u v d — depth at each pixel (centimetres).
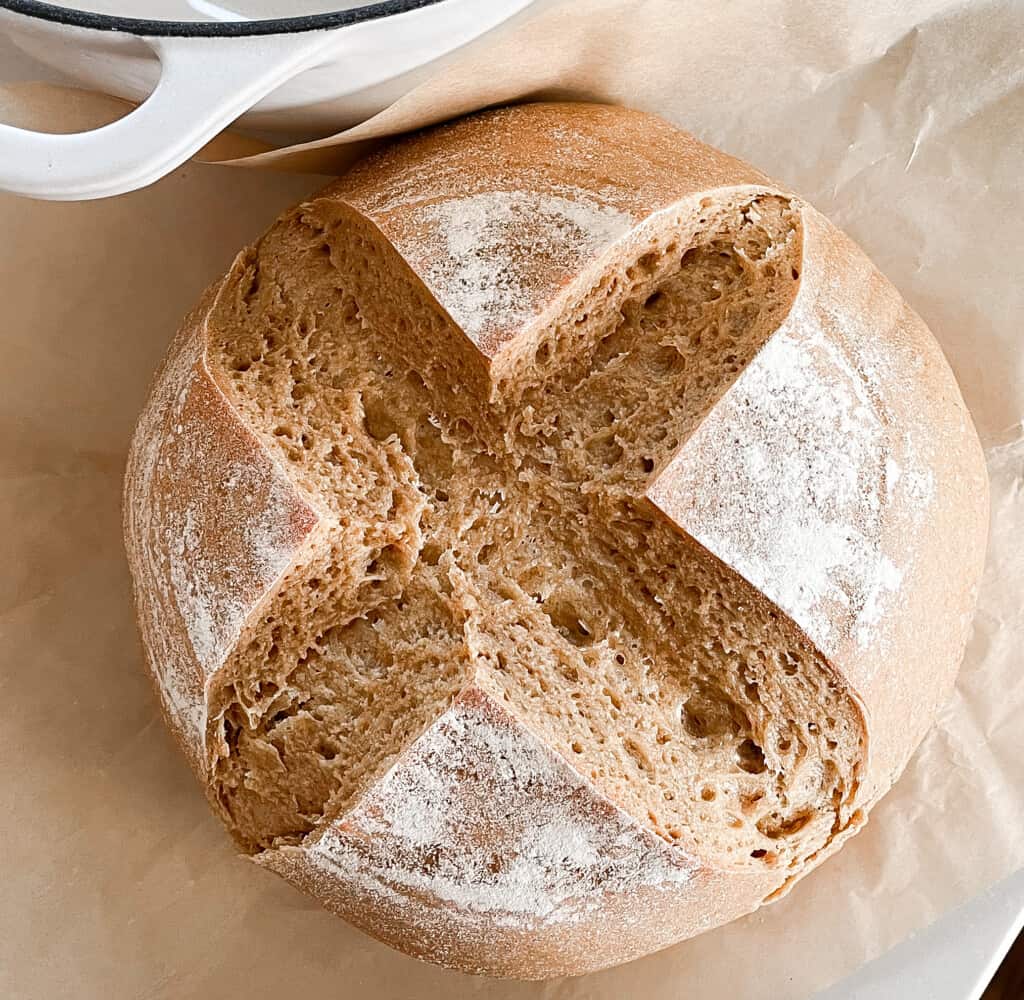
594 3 45
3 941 51
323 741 46
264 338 47
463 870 45
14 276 54
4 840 52
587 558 46
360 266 47
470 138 48
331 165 51
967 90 50
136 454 49
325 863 46
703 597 45
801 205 48
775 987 49
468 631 45
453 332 45
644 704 46
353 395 46
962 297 51
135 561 48
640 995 50
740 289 46
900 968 49
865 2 48
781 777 46
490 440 46
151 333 55
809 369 45
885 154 51
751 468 44
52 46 43
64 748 53
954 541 47
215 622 46
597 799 44
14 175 42
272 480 45
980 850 49
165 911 52
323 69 44
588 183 46
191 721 47
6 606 53
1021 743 50
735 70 50
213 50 42
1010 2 49
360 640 47
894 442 46
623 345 47
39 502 54
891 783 48
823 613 45
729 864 45
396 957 52
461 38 44
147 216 54
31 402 54
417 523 46
